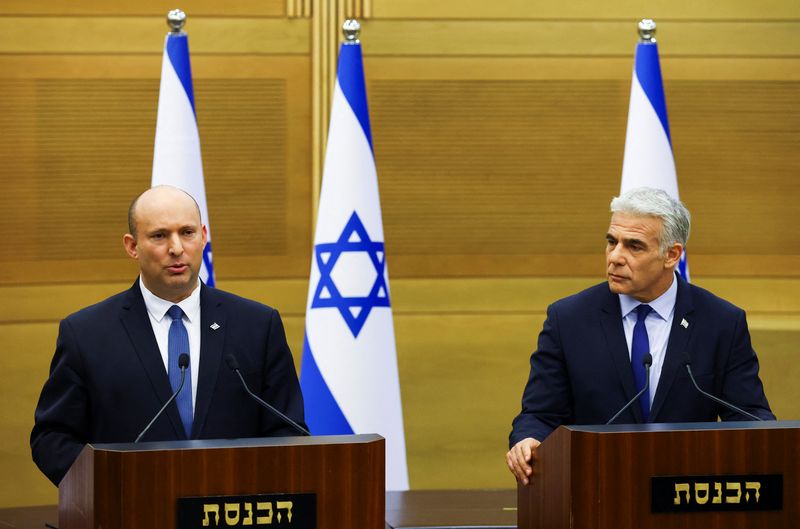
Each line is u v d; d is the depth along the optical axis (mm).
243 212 21031
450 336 21406
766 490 8516
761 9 21641
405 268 21359
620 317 10852
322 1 21031
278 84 21078
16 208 20578
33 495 20453
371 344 15281
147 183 20859
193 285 10281
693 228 21656
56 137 20641
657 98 16125
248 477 7902
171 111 15453
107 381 10062
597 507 8344
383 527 8211
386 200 21297
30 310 20594
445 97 21328
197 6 20875
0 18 20453
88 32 20656
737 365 10758
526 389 11086
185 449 7797
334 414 15164
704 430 8461
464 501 12609
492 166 21469
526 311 21547
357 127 15523
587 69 21500
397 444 15344
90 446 7883
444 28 21297
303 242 21188
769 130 21703
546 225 21562
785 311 21688
